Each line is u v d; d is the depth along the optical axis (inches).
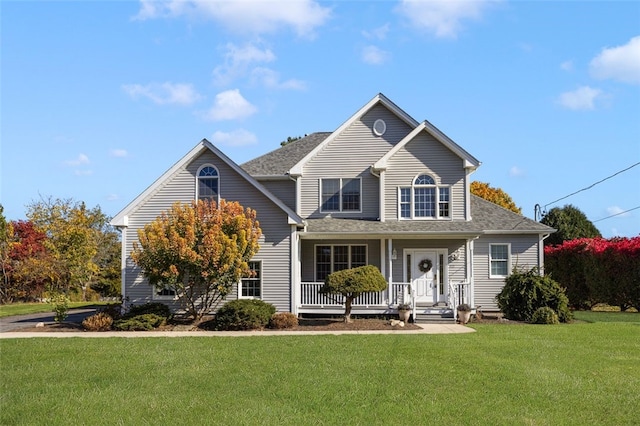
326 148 1103.0
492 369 512.7
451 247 1043.9
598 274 1178.6
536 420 370.3
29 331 838.5
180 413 386.3
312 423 362.6
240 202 967.0
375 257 1046.4
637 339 693.9
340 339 703.1
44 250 1652.3
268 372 506.0
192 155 969.5
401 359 560.7
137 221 972.6
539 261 1105.4
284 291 951.6
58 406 406.0
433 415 379.2
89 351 627.2
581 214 1852.9
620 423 367.6
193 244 841.5
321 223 1045.2
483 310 1104.8
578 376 491.5
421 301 1035.3
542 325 857.5
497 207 1186.0
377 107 1103.6
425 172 1046.4
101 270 1892.2
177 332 817.5
